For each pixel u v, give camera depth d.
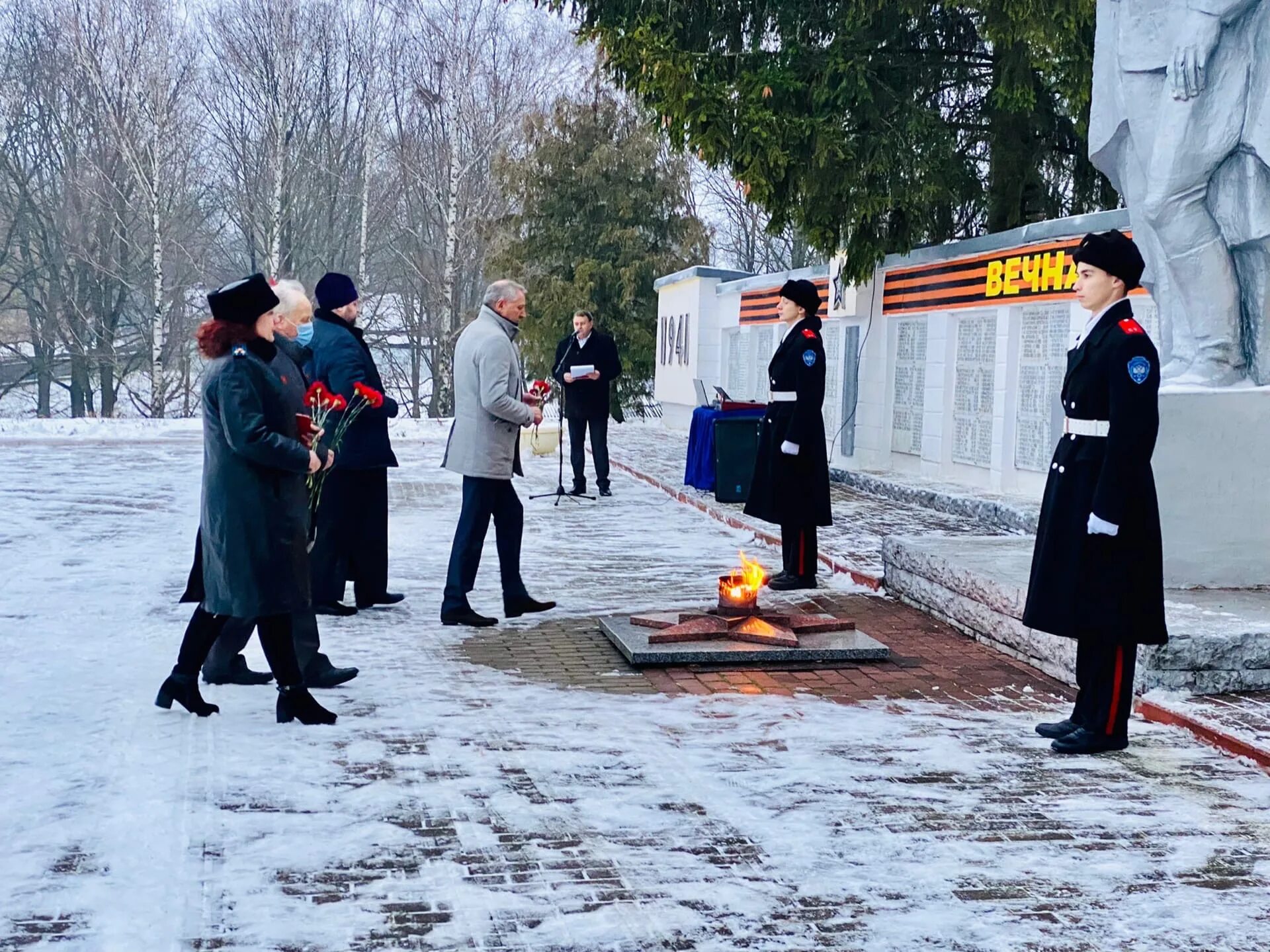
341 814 4.32
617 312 33.78
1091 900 3.71
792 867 3.92
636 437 26.05
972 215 17.61
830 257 16.61
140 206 42.47
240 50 41.88
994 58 15.92
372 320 45.25
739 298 23.97
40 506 13.86
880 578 9.09
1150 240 8.34
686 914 3.56
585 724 5.54
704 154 15.47
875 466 17.08
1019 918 3.58
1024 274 13.19
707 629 7.01
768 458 9.11
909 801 4.58
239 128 43.66
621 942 3.37
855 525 12.32
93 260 41.81
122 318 46.72
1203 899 3.73
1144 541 5.17
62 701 5.71
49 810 4.27
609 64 15.62
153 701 5.75
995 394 13.86
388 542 11.13
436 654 6.95
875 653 6.92
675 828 4.26
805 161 15.32
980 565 7.75
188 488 16.12
